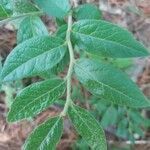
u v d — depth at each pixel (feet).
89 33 0.64
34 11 0.74
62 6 0.71
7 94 1.01
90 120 0.60
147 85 1.29
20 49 0.60
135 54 0.62
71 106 0.61
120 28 0.63
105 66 0.62
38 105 0.59
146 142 1.24
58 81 0.61
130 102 0.61
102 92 0.61
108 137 1.22
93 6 0.79
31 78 1.05
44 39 0.62
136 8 1.21
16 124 1.16
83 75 0.62
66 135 1.19
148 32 1.31
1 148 1.18
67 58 0.66
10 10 0.73
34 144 0.58
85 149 1.13
